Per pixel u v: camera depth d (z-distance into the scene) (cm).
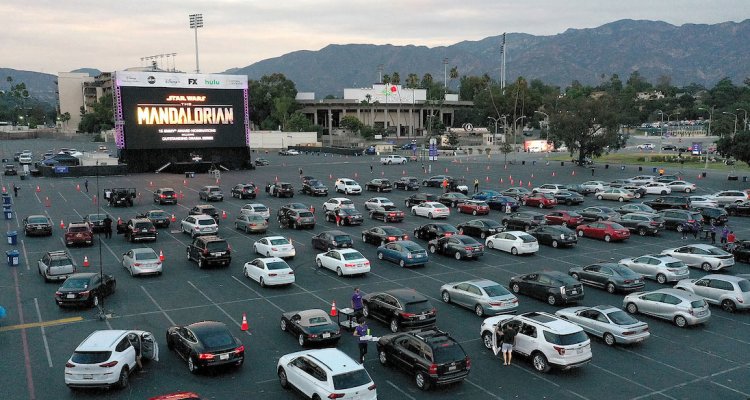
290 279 2939
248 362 2025
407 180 6900
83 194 6469
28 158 9962
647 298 2531
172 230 4497
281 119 18200
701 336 2309
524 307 2639
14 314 2520
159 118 8425
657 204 5359
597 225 4231
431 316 2300
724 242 3934
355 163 10731
